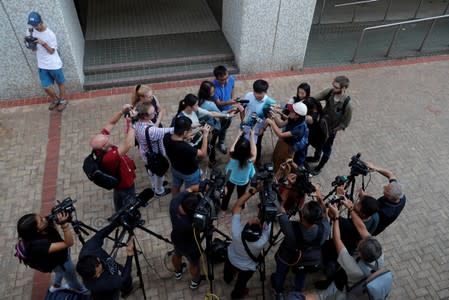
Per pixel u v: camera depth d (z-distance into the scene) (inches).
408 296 188.9
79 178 236.7
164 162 196.5
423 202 236.4
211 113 213.3
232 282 188.1
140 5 409.4
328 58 374.0
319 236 146.3
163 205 223.3
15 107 289.4
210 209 147.1
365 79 343.0
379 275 133.8
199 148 202.1
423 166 260.8
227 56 339.6
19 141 260.8
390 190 159.0
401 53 389.7
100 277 132.3
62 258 147.9
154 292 183.0
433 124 297.3
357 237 161.0
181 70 328.2
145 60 328.5
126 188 186.1
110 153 170.7
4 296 178.9
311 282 191.5
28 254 137.7
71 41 282.4
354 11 431.8
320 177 248.7
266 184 158.4
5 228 207.2
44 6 253.4
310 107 212.5
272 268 196.5
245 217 220.7
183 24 380.8
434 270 200.2
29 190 228.2
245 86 323.6
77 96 301.9
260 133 223.1
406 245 211.3
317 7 459.8
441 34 428.5
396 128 291.3
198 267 173.8
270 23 308.2
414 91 331.9
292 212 175.0
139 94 197.3
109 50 338.6
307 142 213.6
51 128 272.5
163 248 201.9
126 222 146.9
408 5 485.1
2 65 274.4
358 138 280.1
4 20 252.5
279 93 318.0
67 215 141.6
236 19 316.2
